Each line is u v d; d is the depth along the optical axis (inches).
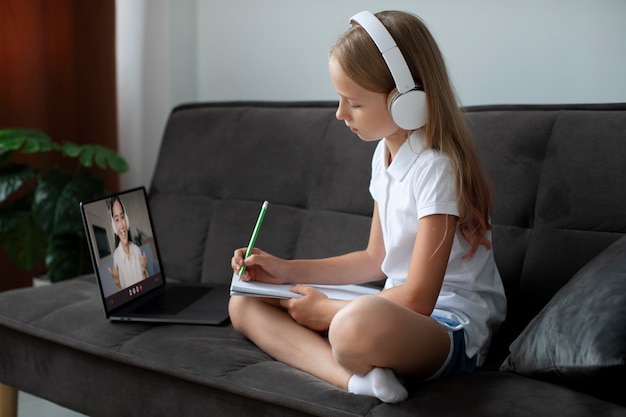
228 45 102.9
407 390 48.5
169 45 103.3
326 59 93.4
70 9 110.0
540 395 45.5
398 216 56.9
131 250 70.2
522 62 77.6
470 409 44.1
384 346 47.3
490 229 56.5
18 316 67.0
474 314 55.7
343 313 48.2
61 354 64.4
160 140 106.5
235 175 82.0
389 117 55.0
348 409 47.1
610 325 44.6
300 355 54.5
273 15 97.6
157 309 66.3
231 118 85.2
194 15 105.7
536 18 76.1
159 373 57.7
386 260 59.1
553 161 62.7
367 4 88.5
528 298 61.8
